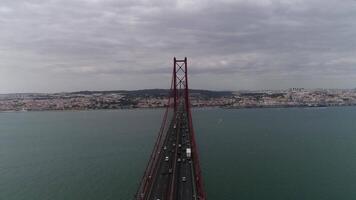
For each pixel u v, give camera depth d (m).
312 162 116.25
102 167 110.56
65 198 81.69
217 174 99.88
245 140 168.75
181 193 55.62
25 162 122.44
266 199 79.19
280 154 130.25
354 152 134.88
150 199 53.28
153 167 72.75
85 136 193.25
